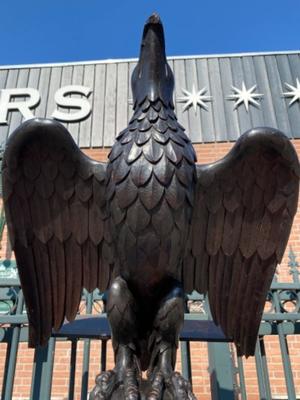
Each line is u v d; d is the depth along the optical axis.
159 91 1.51
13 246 1.46
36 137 1.37
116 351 1.32
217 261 1.55
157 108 1.47
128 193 1.33
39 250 1.52
